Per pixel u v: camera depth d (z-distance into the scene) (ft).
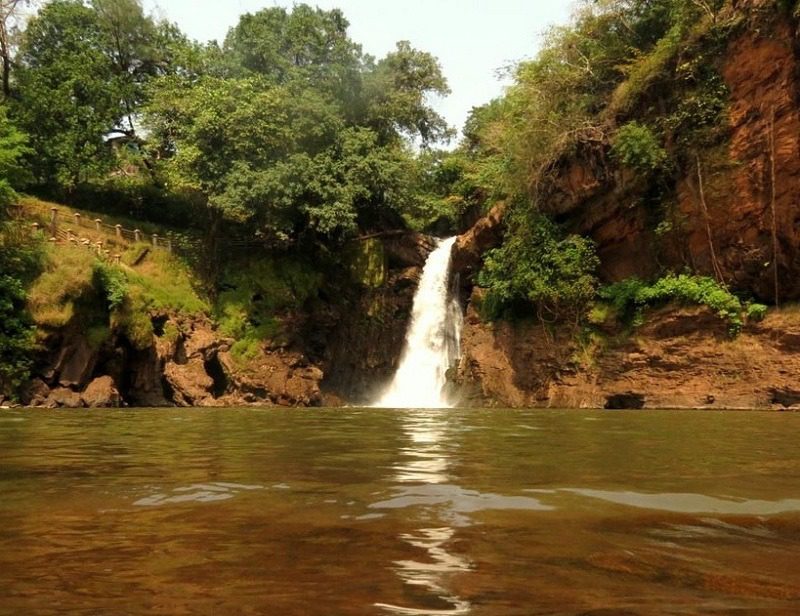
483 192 112.88
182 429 32.40
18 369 71.31
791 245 64.34
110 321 79.00
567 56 84.53
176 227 113.29
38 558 8.09
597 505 11.36
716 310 68.80
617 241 79.82
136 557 8.13
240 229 107.65
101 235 92.89
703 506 11.35
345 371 109.40
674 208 73.31
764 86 64.44
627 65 77.66
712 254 70.69
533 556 8.16
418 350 108.88
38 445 23.53
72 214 95.76
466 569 7.63
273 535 9.21
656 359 71.82
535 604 6.46
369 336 110.63
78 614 6.20
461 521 10.09
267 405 87.45
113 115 110.42
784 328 63.98
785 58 62.34
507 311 86.94
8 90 107.34
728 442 24.94
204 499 11.91
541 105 82.94
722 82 68.03
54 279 75.05
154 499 11.96
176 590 6.89
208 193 97.91
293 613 6.19
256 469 16.17
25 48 111.34
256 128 96.48
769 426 35.27
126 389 82.84
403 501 11.62
